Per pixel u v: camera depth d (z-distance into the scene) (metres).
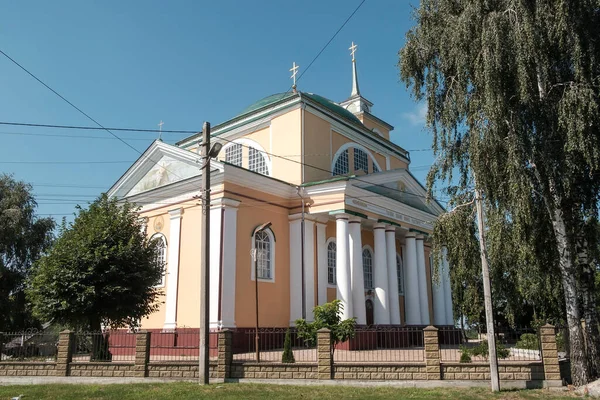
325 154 26.72
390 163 32.84
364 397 11.08
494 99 11.45
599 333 12.41
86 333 15.37
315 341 15.85
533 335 15.79
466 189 13.08
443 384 12.54
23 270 26.19
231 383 13.34
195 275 20.91
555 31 11.44
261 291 21.47
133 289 17.27
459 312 26.28
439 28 13.30
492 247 12.34
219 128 29.02
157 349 20.50
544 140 11.91
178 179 22.59
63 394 12.12
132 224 18.64
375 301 24.02
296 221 23.47
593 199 12.72
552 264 13.38
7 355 16.27
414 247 27.42
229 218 20.61
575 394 11.32
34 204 27.89
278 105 26.53
